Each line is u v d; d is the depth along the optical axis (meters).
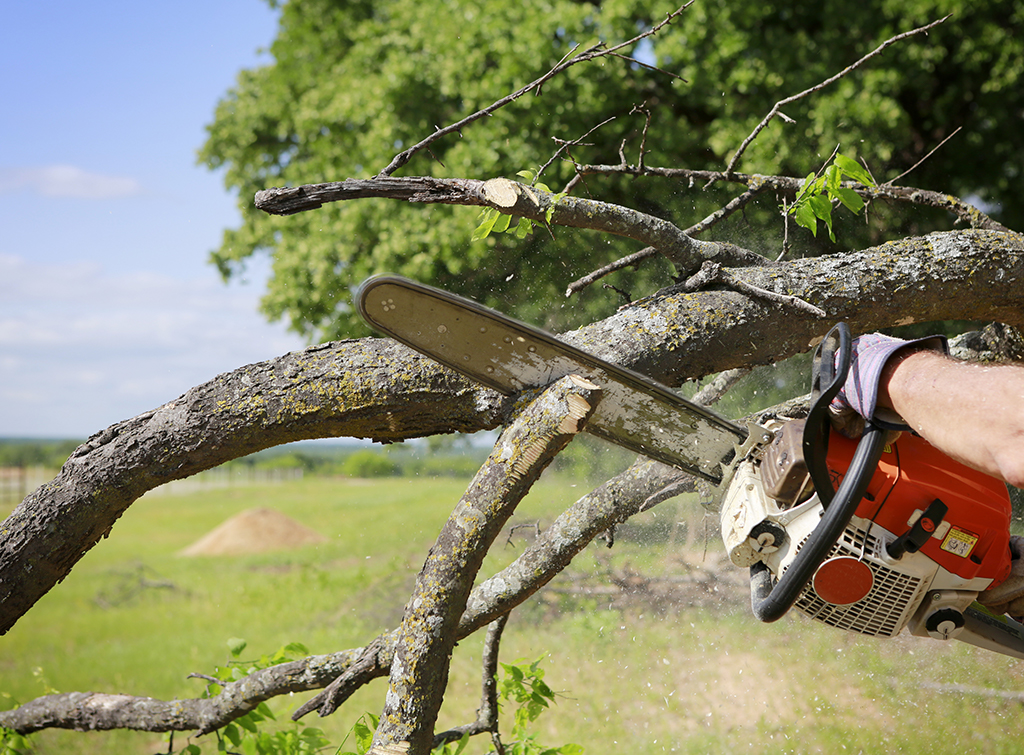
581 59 1.76
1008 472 0.87
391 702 1.32
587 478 4.25
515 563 2.03
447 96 8.77
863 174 1.79
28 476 43.25
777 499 1.25
